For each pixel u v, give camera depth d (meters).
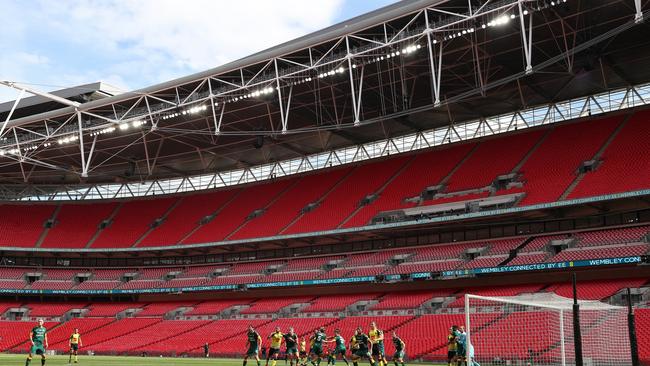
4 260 71.62
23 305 67.62
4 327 63.00
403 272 49.44
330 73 44.91
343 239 57.56
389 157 63.22
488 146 56.66
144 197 76.31
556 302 22.27
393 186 57.75
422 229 52.22
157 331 56.78
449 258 48.56
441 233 52.84
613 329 25.23
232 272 61.91
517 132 56.31
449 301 45.66
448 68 47.94
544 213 45.75
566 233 44.72
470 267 46.09
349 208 57.34
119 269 69.88
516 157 52.75
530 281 45.47
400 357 27.64
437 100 40.72
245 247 63.00
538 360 24.92
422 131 61.62
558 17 40.03
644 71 48.47
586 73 48.53
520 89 51.88
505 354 26.20
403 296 49.56
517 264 43.66
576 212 45.22
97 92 61.66
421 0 39.81
